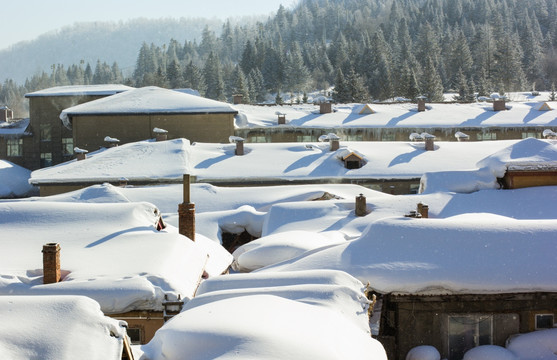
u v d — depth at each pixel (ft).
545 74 586.04
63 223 76.33
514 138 237.45
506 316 58.03
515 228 62.69
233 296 46.85
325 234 95.09
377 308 59.67
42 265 65.26
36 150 276.82
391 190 170.81
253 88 506.48
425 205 100.99
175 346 36.68
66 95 275.80
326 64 600.39
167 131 226.58
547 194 112.37
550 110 249.75
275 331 35.99
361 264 61.00
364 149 185.37
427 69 448.65
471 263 59.26
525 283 57.62
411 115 247.50
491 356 54.95
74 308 34.19
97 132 227.40
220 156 183.62
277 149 187.73
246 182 171.32
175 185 153.17
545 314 57.98
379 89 494.18
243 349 34.06
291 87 565.12
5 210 77.87
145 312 59.57
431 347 56.95
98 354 32.17
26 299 34.73
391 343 57.62
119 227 75.87
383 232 64.03
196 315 39.93
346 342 37.50
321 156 181.78
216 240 112.98
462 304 58.08
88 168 176.45
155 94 241.35
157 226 84.17
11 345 31.22
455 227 63.21
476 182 120.57
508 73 501.15
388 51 536.42
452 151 184.44
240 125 239.71
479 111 251.19
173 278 63.46
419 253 61.21
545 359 55.06
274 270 65.05
